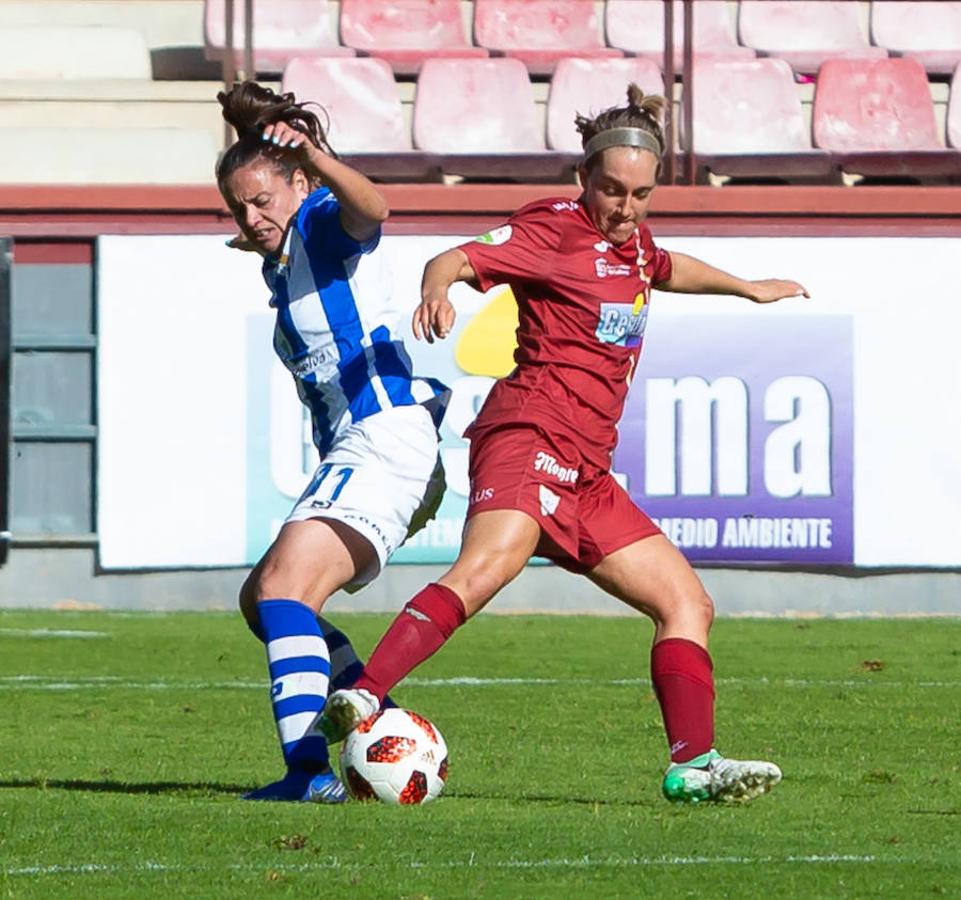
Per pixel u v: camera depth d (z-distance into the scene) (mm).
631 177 19281
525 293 19812
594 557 19922
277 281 20703
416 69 61719
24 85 57812
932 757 25484
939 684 35094
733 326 47312
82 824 18047
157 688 34031
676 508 47250
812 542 47656
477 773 23672
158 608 47531
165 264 47094
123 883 15320
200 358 47125
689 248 48031
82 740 27172
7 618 45688
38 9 63969
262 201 20391
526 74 59812
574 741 27219
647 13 64312
